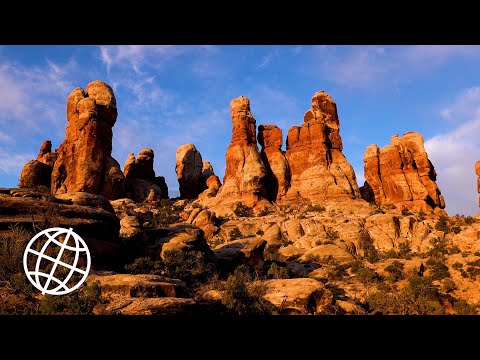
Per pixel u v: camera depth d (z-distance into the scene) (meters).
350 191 72.25
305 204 70.19
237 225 58.66
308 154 78.38
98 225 28.81
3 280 16.75
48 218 25.09
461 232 51.00
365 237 53.81
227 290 19.72
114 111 69.38
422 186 78.25
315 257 45.88
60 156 65.50
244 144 77.69
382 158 85.12
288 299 23.12
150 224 54.19
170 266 28.55
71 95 69.56
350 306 24.50
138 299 16.28
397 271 37.84
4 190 27.50
